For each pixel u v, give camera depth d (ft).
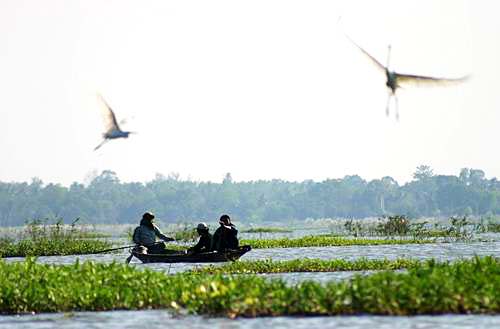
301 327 164.04
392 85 126.82
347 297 177.58
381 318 171.01
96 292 194.59
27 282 200.13
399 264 271.90
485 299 175.94
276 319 173.06
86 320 179.32
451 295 176.76
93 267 212.02
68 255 390.83
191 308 182.50
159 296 194.80
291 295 180.45
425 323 165.07
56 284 198.70
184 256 298.56
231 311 178.40
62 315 186.29
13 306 192.24
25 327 173.58
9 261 349.61
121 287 198.39
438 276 185.78
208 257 297.33
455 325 162.81
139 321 176.24
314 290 180.96
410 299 176.24
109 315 184.44
